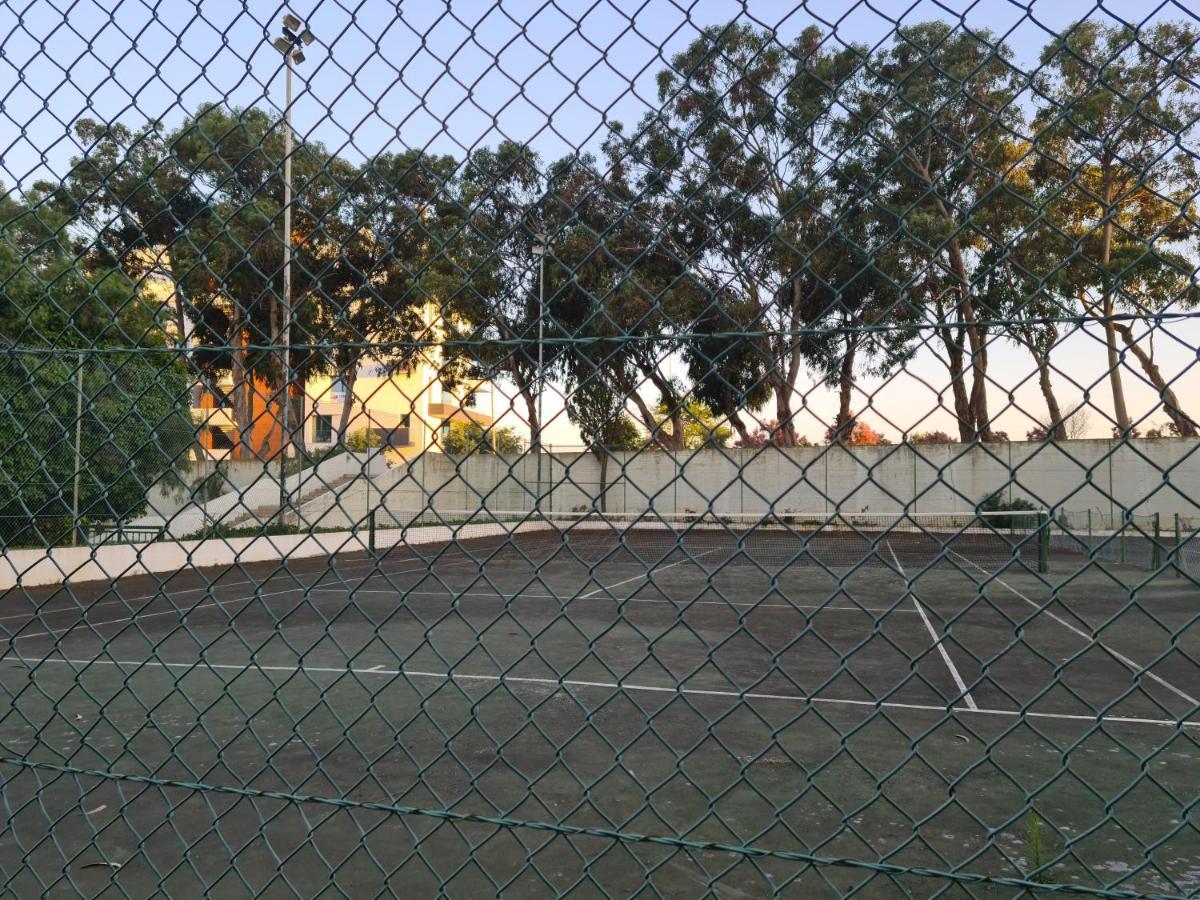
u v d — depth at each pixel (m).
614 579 16.31
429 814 2.03
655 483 22.53
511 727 5.77
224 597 13.19
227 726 5.80
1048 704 6.52
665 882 3.45
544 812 4.22
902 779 4.65
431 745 5.35
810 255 1.60
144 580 14.47
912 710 6.29
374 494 19.67
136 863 3.62
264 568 16.78
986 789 4.50
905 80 1.52
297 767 4.94
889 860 3.64
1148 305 1.46
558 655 8.56
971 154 1.52
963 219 1.50
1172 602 12.66
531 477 22.50
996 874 3.49
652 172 1.70
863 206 1.58
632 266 1.74
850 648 9.02
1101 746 5.30
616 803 4.33
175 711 6.21
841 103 1.56
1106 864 3.57
